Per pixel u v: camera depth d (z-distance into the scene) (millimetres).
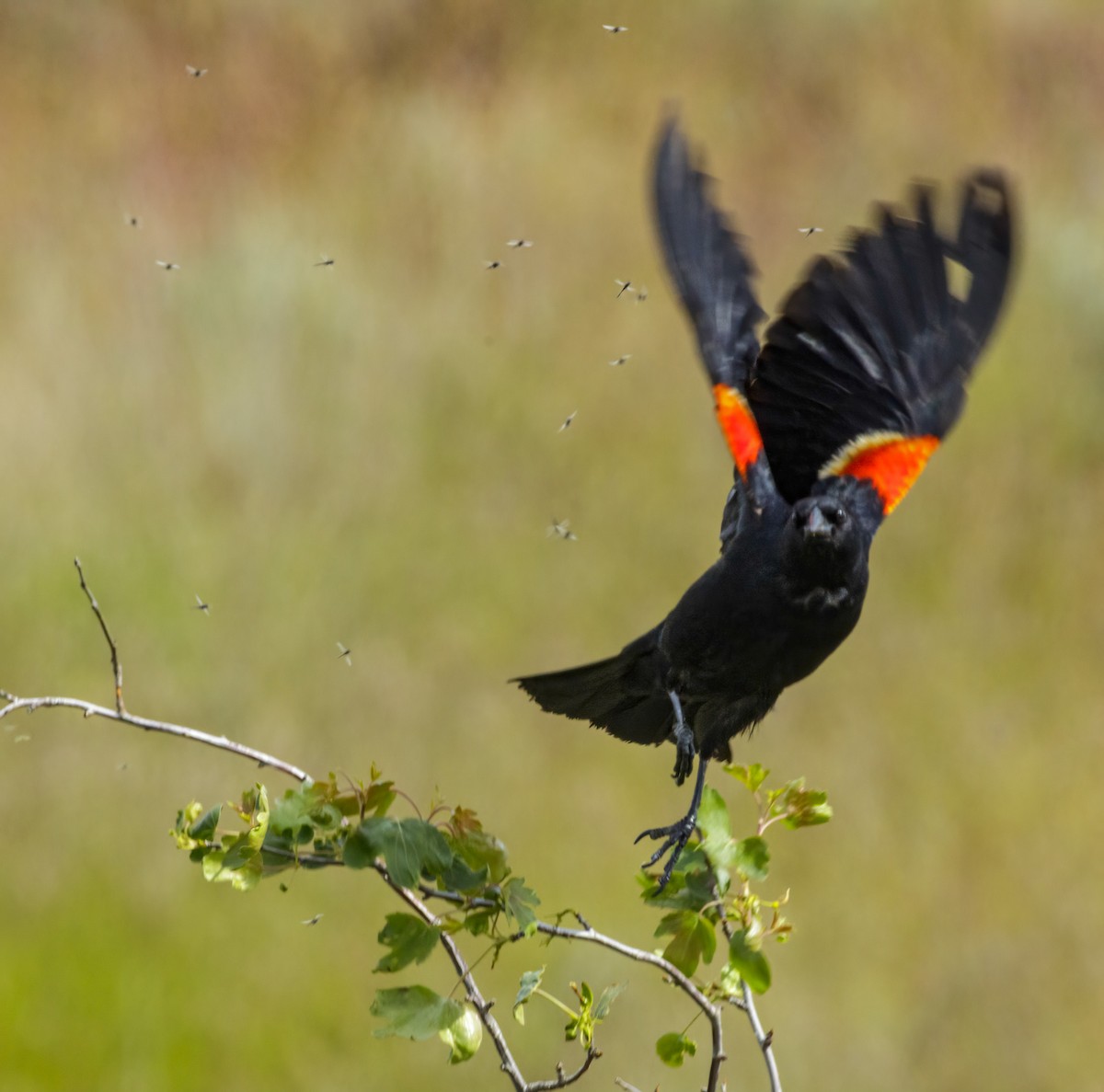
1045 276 20281
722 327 5930
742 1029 11977
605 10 24531
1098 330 19172
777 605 5852
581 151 21375
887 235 6305
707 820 5383
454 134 21062
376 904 12359
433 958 12031
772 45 25031
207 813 5109
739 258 6008
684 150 6004
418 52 23250
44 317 17234
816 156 23609
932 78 25094
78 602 14562
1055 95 25219
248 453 16156
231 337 17156
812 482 6168
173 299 17812
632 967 12133
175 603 14672
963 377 6285
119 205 19844
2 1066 11414
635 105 22984
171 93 21984
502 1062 5156
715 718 6199
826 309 6152
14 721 13320
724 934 5363
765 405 6105
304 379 16984
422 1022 5070
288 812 5070
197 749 13484
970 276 6359
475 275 18594
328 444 16531
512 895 5141
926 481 17016
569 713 6488
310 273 18109
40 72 21828
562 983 12039
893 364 6215
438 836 5078
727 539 6137
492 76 22812
